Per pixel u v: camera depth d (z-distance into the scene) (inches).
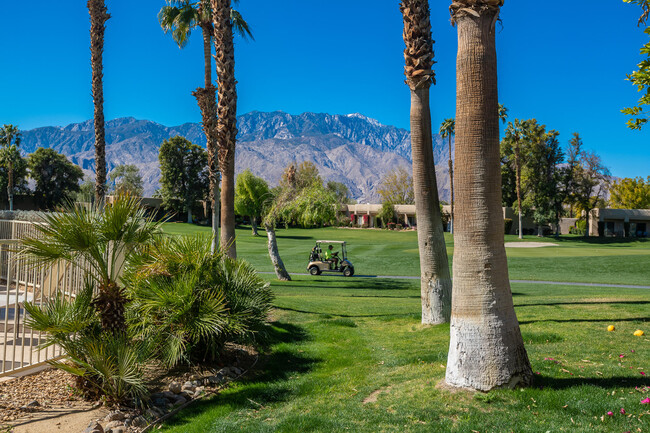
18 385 225.5
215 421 201.5
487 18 216.7
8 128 2630.4
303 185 1019.3
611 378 221.8
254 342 288.8
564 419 177.6
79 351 219.8
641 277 1103.6
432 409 196.4
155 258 278.7
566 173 2588.6
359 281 981.8
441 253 409.1
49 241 223.6
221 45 478.0
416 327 402.6
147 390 229.8
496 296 212.4
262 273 1087.0
